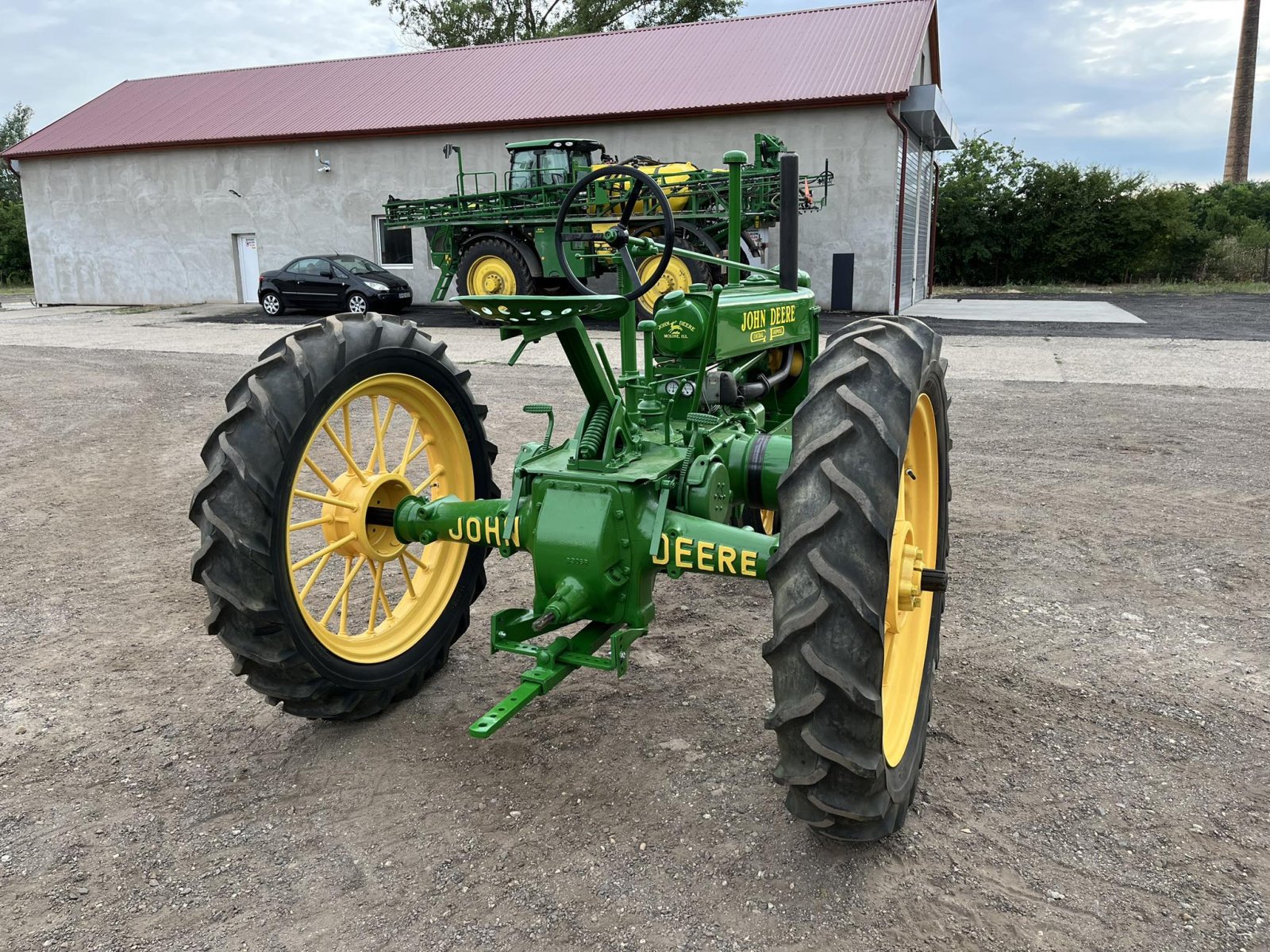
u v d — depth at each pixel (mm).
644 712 3074
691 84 20031
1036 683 3256
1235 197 41125
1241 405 8219
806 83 18781
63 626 3848
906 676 2646
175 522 5281
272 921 2143
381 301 18812
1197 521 5035
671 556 2533
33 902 2217
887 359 2184
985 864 2305
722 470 2787
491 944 2061
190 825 2512
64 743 2936
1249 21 48812
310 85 25016
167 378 10445
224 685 3322
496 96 21891
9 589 4262
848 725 2039
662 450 2803
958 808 2535
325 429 2834
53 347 13836
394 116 22047
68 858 2377
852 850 2357
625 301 2469
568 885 2244
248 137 22594
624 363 2873
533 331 2475
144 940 2088
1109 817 2490
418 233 21719
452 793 2629
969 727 2965
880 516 2006
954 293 27250
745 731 2949
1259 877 2250
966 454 6566
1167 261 31531
